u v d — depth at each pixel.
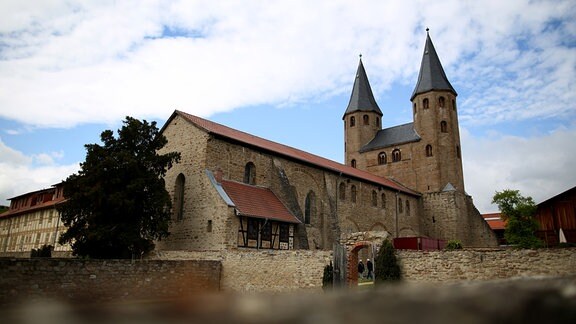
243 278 25.05
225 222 28.52
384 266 20.06
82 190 26.25
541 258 16.75
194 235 30.50
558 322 2.26
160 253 29.27
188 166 32.91
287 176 38.12
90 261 19.95
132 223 27.16
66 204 26.66
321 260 22.30
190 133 33.62
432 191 59.78
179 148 34.19
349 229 44.00
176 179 33.44
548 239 34.03
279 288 23.45
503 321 2.22
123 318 2.28
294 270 23.17
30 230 57.28
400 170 63.56
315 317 2.20
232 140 33.78
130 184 26.41
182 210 32.66
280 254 23.89
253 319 2.20
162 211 28.78
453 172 60.84
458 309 2.28
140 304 2.59
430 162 61.12
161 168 29.92
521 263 17.11
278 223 32.41
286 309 2.37
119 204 25.52
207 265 25.25
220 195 29.50
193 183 32.00
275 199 35.00
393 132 68.25
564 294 2.40
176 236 31.81
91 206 26.34
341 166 50.66
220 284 25.86
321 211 41.16
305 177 40.22
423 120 63.19
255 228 30.36
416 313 2.24
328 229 40.44
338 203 43.28
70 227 27.44
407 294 2.54
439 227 57.72
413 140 63.00
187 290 23.78
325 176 42.31
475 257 18.17
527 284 2.64
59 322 2.24
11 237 61.78
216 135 32.53
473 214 59.34
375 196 50.06
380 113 72.69
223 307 2.43
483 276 17.83
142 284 21.73
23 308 2.62
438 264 19.05
